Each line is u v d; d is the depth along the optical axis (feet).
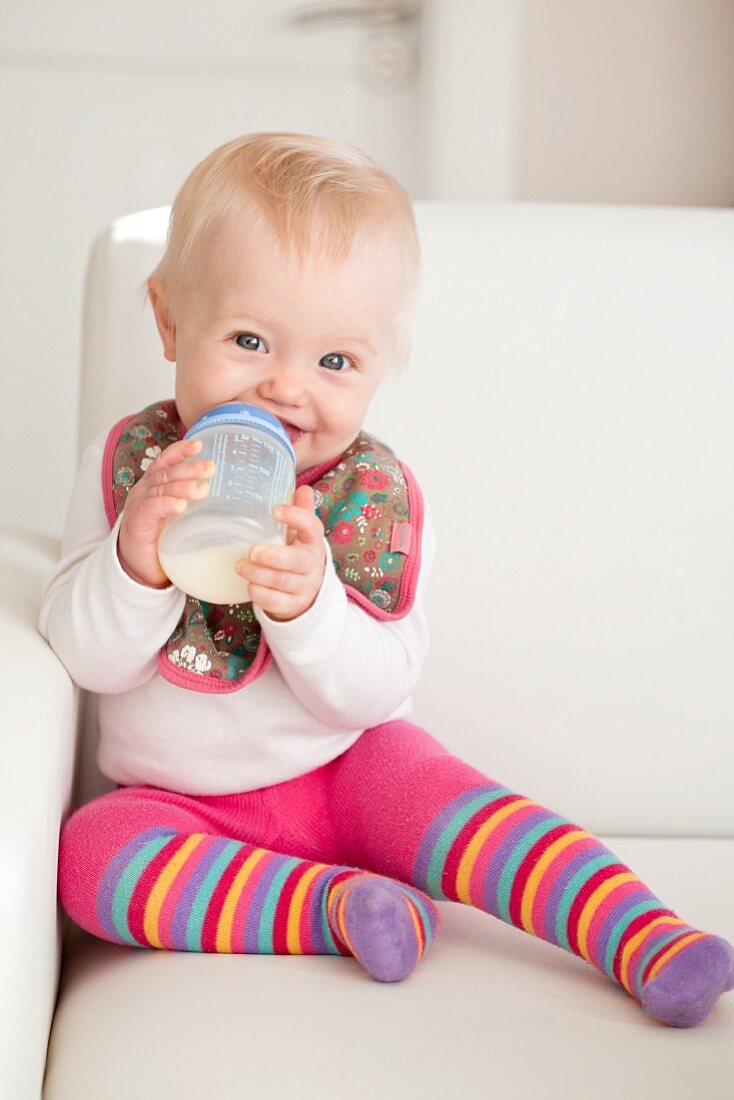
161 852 2.97
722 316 4.08
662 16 7.93
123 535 3.05
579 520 3.99
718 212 4.26
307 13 7.50
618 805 3.98
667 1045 2.56
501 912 3.10
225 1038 2.51
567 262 4.07
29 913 2.24
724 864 3.55
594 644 3.98
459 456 3.98
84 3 7.34
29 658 2.99
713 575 4.01
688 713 4.00
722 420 4.04
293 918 2.91
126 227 4.13
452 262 4.03
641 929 2.81
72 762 3.29
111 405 4.02
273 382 3.20
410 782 3.34
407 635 3.49
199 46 7.45
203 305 3.25
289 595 2.97
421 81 7.64
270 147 3.40
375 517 3.53
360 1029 2.55
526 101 7.93
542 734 3.97
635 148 8.03
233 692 3.34
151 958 2.91
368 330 3.26
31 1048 2.32
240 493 2.88
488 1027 2.59
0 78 7.34
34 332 7.44
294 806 3.48
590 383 4.02
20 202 7.40
